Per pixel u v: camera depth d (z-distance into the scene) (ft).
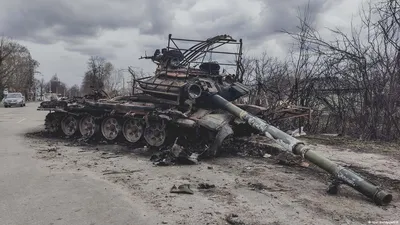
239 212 16.74
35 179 22.08
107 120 37.78
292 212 16.88
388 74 41.70
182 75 34.47
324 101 47.57
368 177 23.82
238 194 19.57
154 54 37.55
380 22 41.57
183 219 15.81
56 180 21.90
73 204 17.58
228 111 31.01
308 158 22.22
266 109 34.40
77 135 41.22
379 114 41.65
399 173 24.97
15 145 35.32
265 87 52.85
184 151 27.78
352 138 42.14
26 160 27.84
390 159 29.78
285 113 36.32
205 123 29.40
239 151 32.71
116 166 26.18
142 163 27.32
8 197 18.53
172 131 32.01
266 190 20.43
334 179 20.25
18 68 208.33
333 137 42.93
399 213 17.07
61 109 40.60
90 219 15.71
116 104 35.37
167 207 17.30
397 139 40.32
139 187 20.63
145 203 17.87
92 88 47.55
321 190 20.66
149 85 35.47
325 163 21.07
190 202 18.08
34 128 51.26
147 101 35.78
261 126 26.96
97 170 24.84
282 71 57.06
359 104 43.80
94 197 18.70
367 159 29.68
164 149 31.55
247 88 36.58
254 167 26.48
